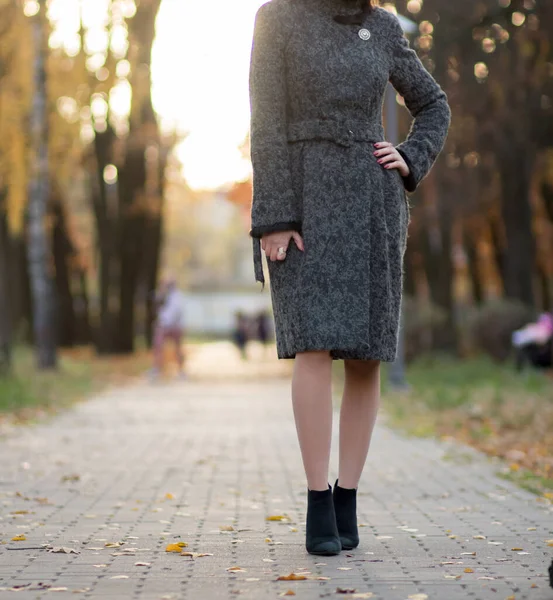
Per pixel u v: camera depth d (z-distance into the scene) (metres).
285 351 4.95
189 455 10.49
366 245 4.84
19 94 22.27
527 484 8.02
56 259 43.75
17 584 4.46
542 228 36.56
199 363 39.19
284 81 4.95
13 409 15.99
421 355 28.86
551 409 14.10
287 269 4.89
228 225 107.44
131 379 27.08
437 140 5.15
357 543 5.28
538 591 4.25
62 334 44.62
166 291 27.20
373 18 5.08
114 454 10.57
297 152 4.92
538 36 16.91
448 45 16.86
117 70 26.06
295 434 12.94
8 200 23.31
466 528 5.96
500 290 42.75
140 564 4.88
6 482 8.32
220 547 5.35
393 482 8.28
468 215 29.05
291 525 6.14
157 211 36.16
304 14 4.96
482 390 18.48
